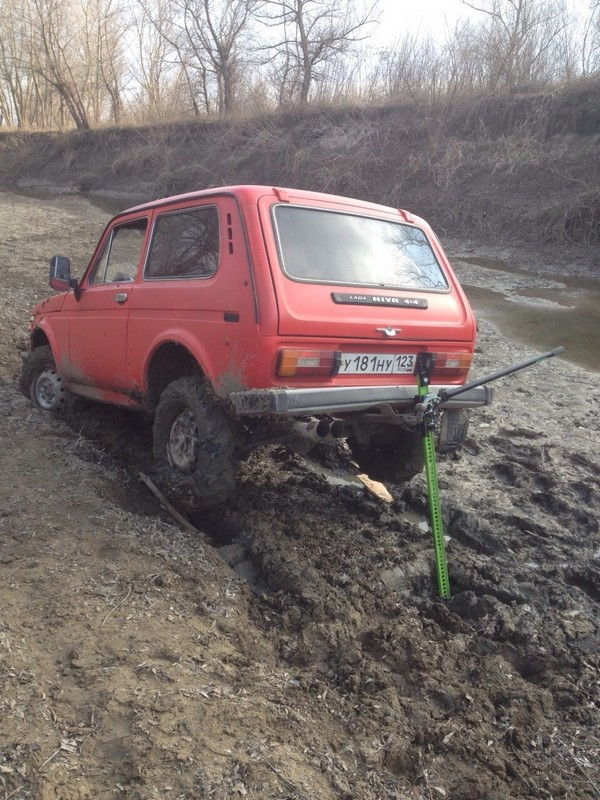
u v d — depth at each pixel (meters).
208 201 4.55
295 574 4.28
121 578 3.90
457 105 19.98
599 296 13.23
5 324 9.68
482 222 16.86
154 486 5.04
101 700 2.98
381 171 20.05
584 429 7.35
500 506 5.64
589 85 17.95
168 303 4.72
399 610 4.11
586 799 2.90
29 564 3.94
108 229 5.80
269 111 24.88
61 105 35.47
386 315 4.42
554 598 4.44
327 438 4.40
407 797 2.79
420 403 4.49
